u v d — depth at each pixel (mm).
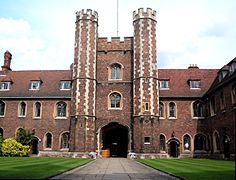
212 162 20484
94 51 30609
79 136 28234
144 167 16625
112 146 33000
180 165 17438
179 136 29891
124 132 33031
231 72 25719
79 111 28797
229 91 24094
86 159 24141
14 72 35625
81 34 30625
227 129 24391
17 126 31141
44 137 30609
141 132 27844
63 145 30422
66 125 30688
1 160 20203
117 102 30562
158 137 28047
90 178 10906
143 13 30469
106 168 15805
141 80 28938
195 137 30031
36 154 30656
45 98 31453
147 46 29609
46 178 10062
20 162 18078
